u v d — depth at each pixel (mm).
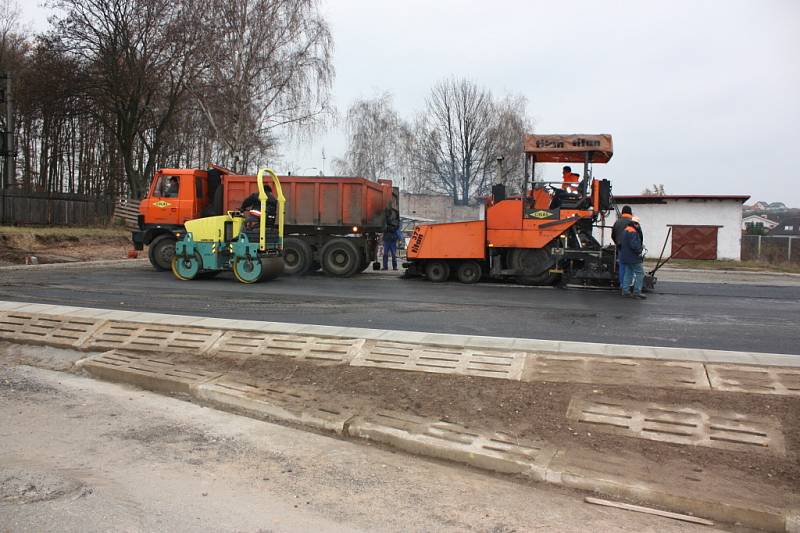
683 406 5352
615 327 8836
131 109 33875
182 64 31562
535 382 6023
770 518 3904
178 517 3852
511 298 12227
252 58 29312
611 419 5293
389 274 18125
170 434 5465
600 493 4391
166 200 17094
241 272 14406
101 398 6500
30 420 5742
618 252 13602
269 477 4586
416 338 7266
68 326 8625
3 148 27344
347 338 7363
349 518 3934
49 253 22344
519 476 4684
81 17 31281
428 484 4531
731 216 27953
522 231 15008
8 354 8203
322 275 17375
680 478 4434
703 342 7758
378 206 18719
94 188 42688
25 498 4035
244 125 29516
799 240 28359
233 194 17453
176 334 8055
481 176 58656
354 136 56000
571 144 14945
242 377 6844
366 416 5719
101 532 3596
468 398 5891
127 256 22938
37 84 31797
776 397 5336
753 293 13922
